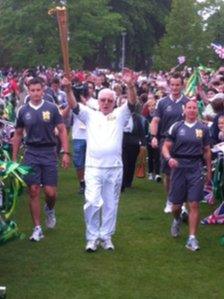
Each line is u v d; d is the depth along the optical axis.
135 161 11.93
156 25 69.00
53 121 8.12
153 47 67.31
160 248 8.05
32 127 8.02
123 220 9.46
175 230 8.51
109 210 7.84
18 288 6.62
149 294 6.51
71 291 6.55
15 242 8.20
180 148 7.96
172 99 9.61
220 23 57.22
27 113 8.05
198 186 7.92
